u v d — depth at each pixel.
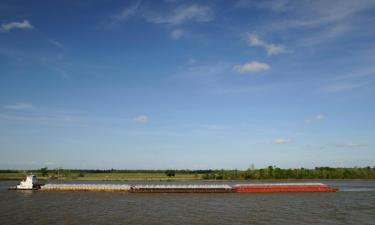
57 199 146.50
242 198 152.62
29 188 192.88
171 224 89.50
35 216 101.00
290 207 122.31
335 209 117.62
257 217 100.62
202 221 94.00
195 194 171.25
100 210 113.50
